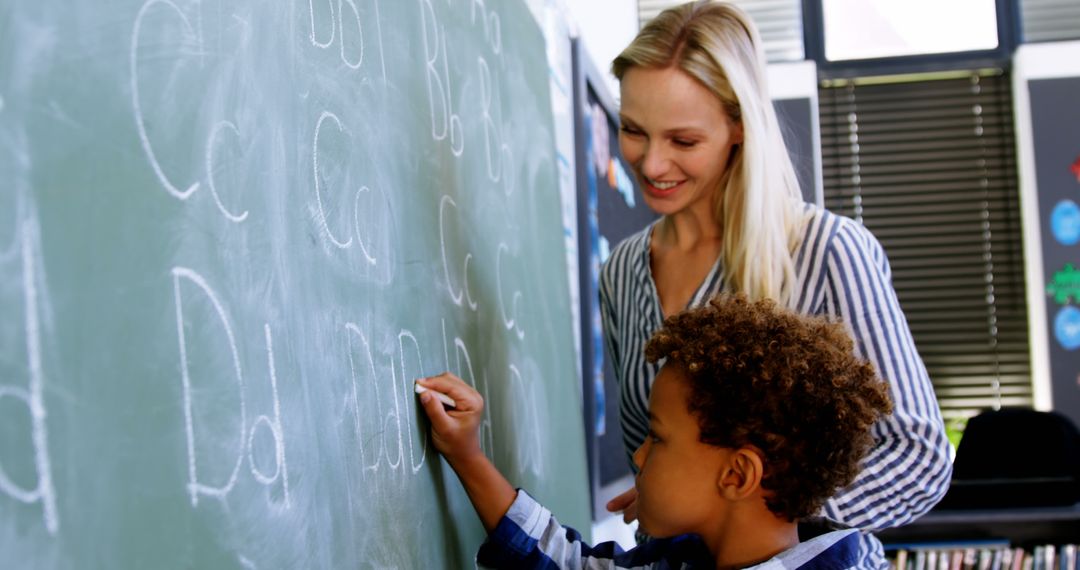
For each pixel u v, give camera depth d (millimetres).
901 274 4527
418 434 951
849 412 902
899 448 1092
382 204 913
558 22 2225
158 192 568
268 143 701
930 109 4551
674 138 1162
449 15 1197
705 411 911
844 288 1126
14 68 473
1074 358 4152
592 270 2338
